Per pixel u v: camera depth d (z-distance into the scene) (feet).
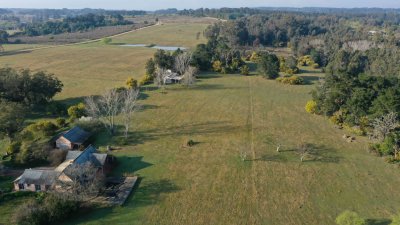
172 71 423.23
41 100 297.74
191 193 173.58
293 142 236.22
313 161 208.64
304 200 168.55
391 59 427.33
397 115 230.27
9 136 223.10
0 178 183.62
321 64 535.19
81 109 276.21
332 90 280.51
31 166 197.77
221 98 340.80
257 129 259.60
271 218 155.33
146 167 199.21
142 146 227.20
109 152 216.95
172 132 252.21
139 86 379.96
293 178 188.55
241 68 456.04
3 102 231.30
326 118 286.25
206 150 222.48
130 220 152.05
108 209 159.63
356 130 249.75
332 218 154.92
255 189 177.78
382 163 206.39
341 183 183.83
